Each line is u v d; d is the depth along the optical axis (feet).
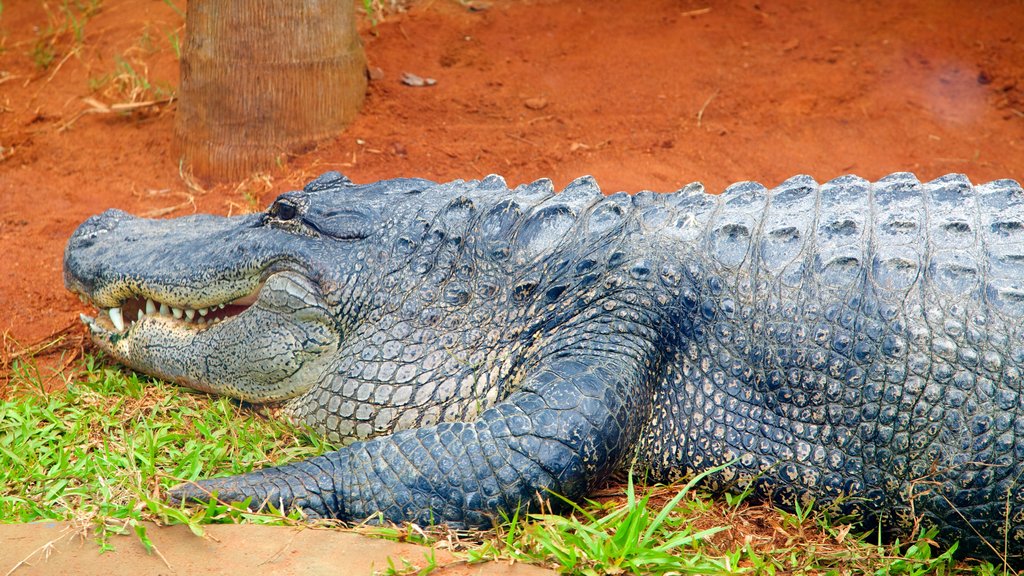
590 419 17.26
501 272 20.07
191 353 21.90
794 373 17.98
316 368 20.77
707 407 18.48
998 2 43.55
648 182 31.96
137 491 17.16
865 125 35.63
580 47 41.09
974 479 17.03
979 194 19.66
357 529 16.51
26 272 28.63
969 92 37.76
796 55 40.16
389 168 33.04
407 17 42.65
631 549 15.66
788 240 18.80
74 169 34.63
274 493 17.13
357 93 35.65
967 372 17.10
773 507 18.30
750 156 33.81
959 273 17.62
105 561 15.26
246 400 21.71
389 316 20.20
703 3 44.06
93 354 24.68
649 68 39.50
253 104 33.17
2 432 20.68
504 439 17.11
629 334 18.72
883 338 17.51
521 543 16.24
